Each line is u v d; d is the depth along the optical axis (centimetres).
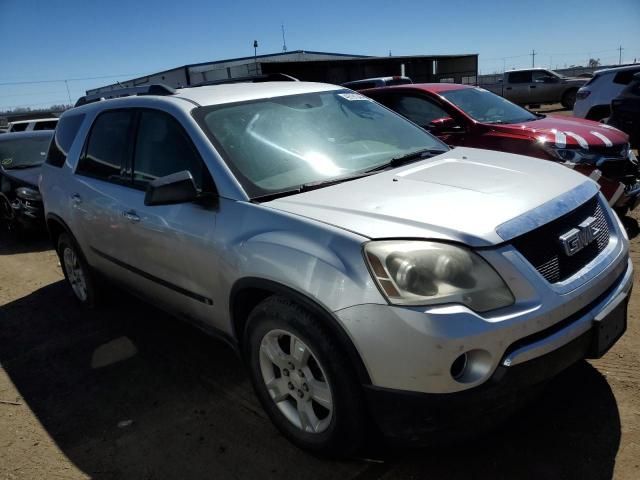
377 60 2914
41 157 850
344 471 247
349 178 290
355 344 211
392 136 360
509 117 625
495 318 203
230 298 272
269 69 2395
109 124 393
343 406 226
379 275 208
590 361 311
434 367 199
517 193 251
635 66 1091
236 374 342
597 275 235
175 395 325
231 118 317
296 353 246
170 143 322
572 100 2111
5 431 306
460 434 211
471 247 210
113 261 388
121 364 369
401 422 213
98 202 380
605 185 484
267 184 280
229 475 253
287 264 232
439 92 646
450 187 262
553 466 237
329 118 348
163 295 343
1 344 426
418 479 238
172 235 303
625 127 821
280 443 272
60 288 548
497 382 203
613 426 256
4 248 748
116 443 286
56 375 365
